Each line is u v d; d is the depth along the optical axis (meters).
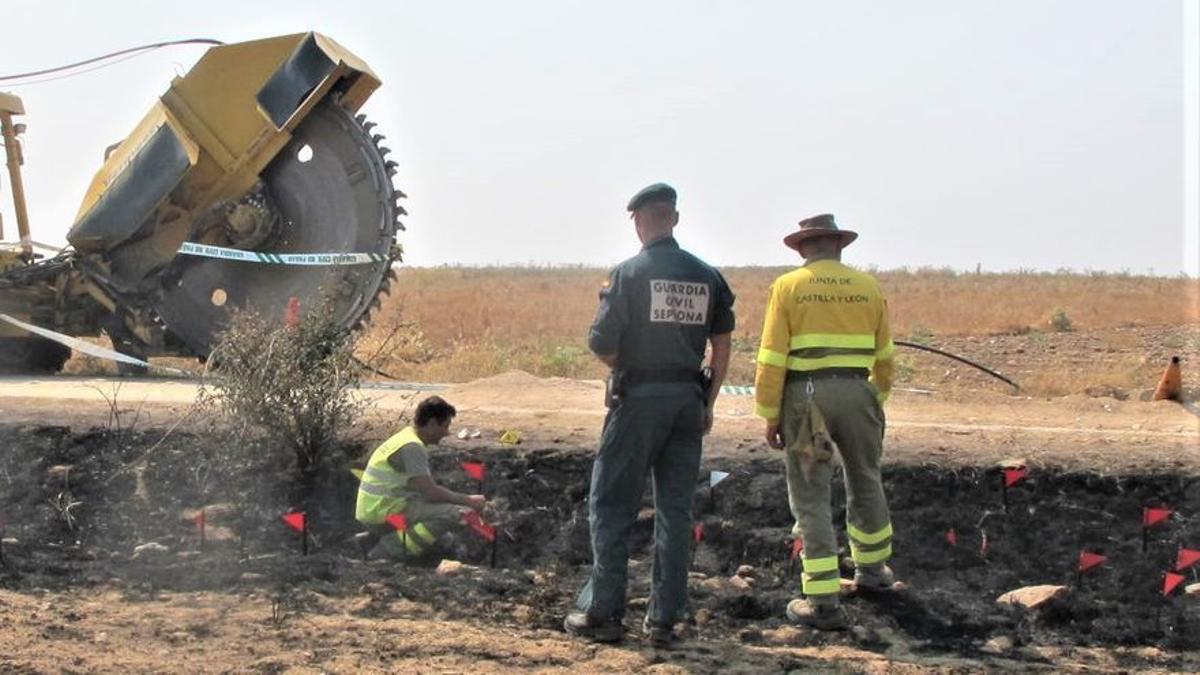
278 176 14.75
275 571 6.94
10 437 9.36
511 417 9.98
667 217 5.99
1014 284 47.66
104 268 14.78
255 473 8.75
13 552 7.36
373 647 5.62
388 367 16.48
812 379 6.41
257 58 14.38
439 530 7.80
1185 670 5.91
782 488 8.15
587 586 6.10
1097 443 8.88
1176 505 7.85
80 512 8.45
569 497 8.46
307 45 14.20
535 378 12.77
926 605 6.75
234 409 8.75
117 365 15.20
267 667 5.27
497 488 8.60
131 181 14.34
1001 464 8.20
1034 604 6.66
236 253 14.48
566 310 31.73
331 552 7.91
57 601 6.28
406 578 6.93
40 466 9.02
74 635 5.67
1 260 15.15
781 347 6.42
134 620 5.96
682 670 5.48
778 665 5.63
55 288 15.06
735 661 5.66
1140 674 5.76
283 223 14.75
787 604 6.71
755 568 7.57
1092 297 37.12
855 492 6.70
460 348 19.16
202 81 14.57
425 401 8.01
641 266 5.87
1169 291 39.81
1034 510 7.91
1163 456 8.41
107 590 6.55
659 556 5.92
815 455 6.31
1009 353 22.56
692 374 5.94
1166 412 11.23
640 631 6.19
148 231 14.66
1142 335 25.61
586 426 9.58
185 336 14.77
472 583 6.84
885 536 6.72
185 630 5.82
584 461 8.70
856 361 6.45
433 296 38.03
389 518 7.45
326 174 14.56
